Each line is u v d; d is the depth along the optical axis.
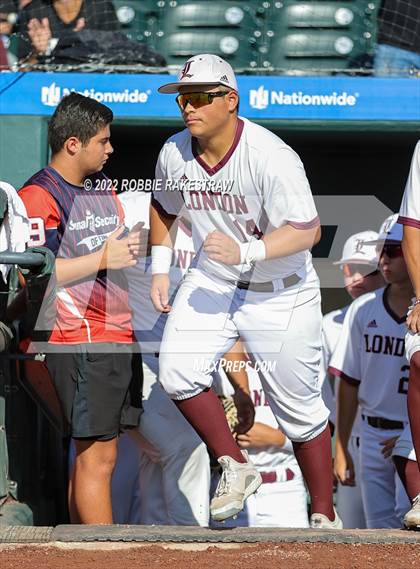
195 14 22.78
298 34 22.75
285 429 14.88
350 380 19.09
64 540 12.74
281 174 13.73
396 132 21.42
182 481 16.66
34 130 20.61
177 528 13.19
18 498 15.99
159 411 16.50
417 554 12.14
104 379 14.82
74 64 21.16
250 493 13.55
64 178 15.01
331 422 19.67
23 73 20.64
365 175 24.17
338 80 21.11
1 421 15.11
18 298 14.88
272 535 12.78
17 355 14.99
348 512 19.58
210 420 13.90
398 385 18.41
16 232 14.27
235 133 13.91
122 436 18.22
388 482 18.67
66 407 14.96
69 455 18.05
